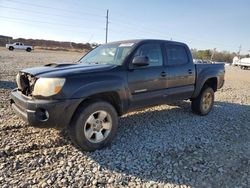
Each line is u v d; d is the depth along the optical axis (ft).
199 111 21.36
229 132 17.88
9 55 94.68
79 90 12.48
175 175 11.58
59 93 12.00
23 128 15.99
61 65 14.35
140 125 18.17
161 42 17.65
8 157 12.29
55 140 14.43
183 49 19.42
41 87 12.07
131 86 14.96
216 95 33.68
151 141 15.29
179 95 18.78
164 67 17.25
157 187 10.62
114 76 14.05
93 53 17.90
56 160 12.35
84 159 12.59
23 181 10.44
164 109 22.91
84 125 12.92
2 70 44.39
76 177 10.95
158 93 16.85
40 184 10.31
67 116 12.31
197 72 20.15
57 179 10.73
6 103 21.75
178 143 15.21
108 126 13.97
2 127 15.90
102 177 11.09
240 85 48.62
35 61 70.13
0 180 10.40
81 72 12.96
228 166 12.68
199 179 11.37
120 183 10.75
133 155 13.29
